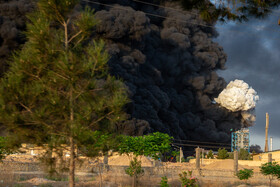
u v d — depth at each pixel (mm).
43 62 13039
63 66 12594
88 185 23047
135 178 25938
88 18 13695
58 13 14070
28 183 22172
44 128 12898
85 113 13188
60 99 13297
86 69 12992
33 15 13969
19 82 12789
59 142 12875
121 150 26172
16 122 12266
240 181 34344
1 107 12109
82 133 12508
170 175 35312
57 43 13625
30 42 13273
